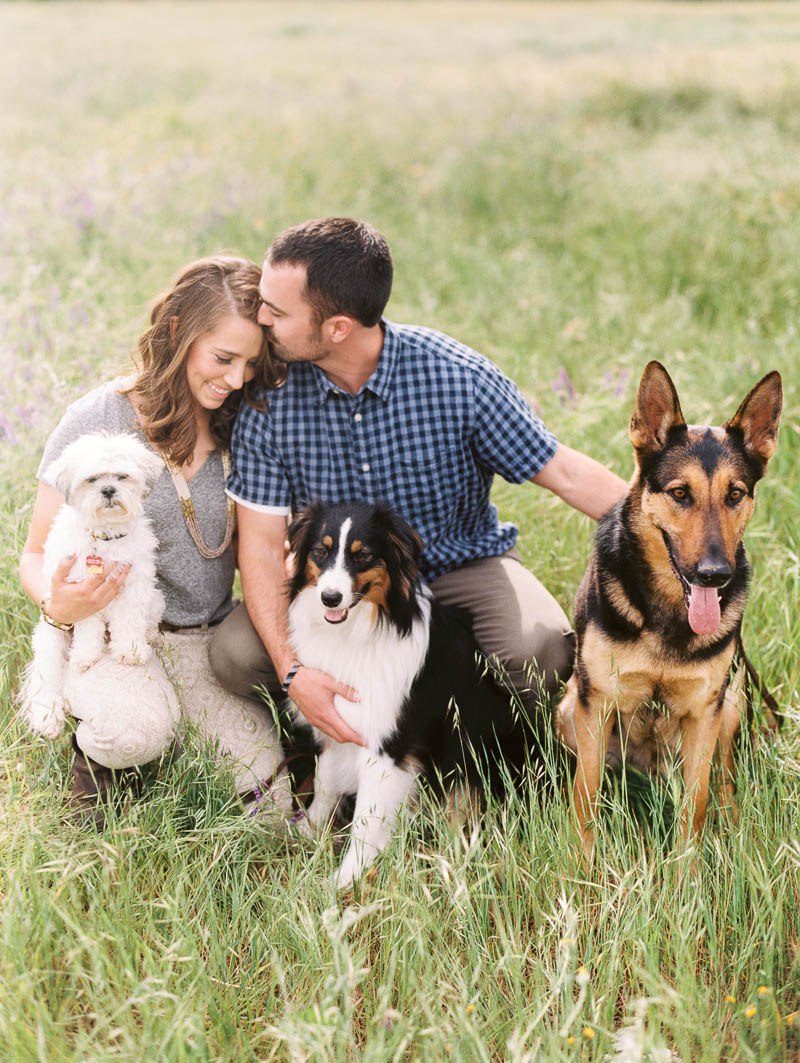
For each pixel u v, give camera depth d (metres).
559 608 3.72
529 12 36.41
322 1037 2.22
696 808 3.14
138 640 3.15
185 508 3.41
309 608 3.35
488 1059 2.26
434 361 3.45
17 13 36.31
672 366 5.54
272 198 9.52
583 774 3.20
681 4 36.94
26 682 3.22
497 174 10.53
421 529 3.68
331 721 3.30
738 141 10.70
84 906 2.79
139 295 6.62
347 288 3.15
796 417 4.89
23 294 5.77
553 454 3.59
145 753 3.10
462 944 2.70
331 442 3.51
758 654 3.77
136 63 21.36
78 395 4.49
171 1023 2.27
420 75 18.84
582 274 7.85
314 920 2.67
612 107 14.05
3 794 3.01
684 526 2.83
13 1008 2.29
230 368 3.27
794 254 7.02
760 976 2.52
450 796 3.41
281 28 31.42
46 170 10.23
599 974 2.57
